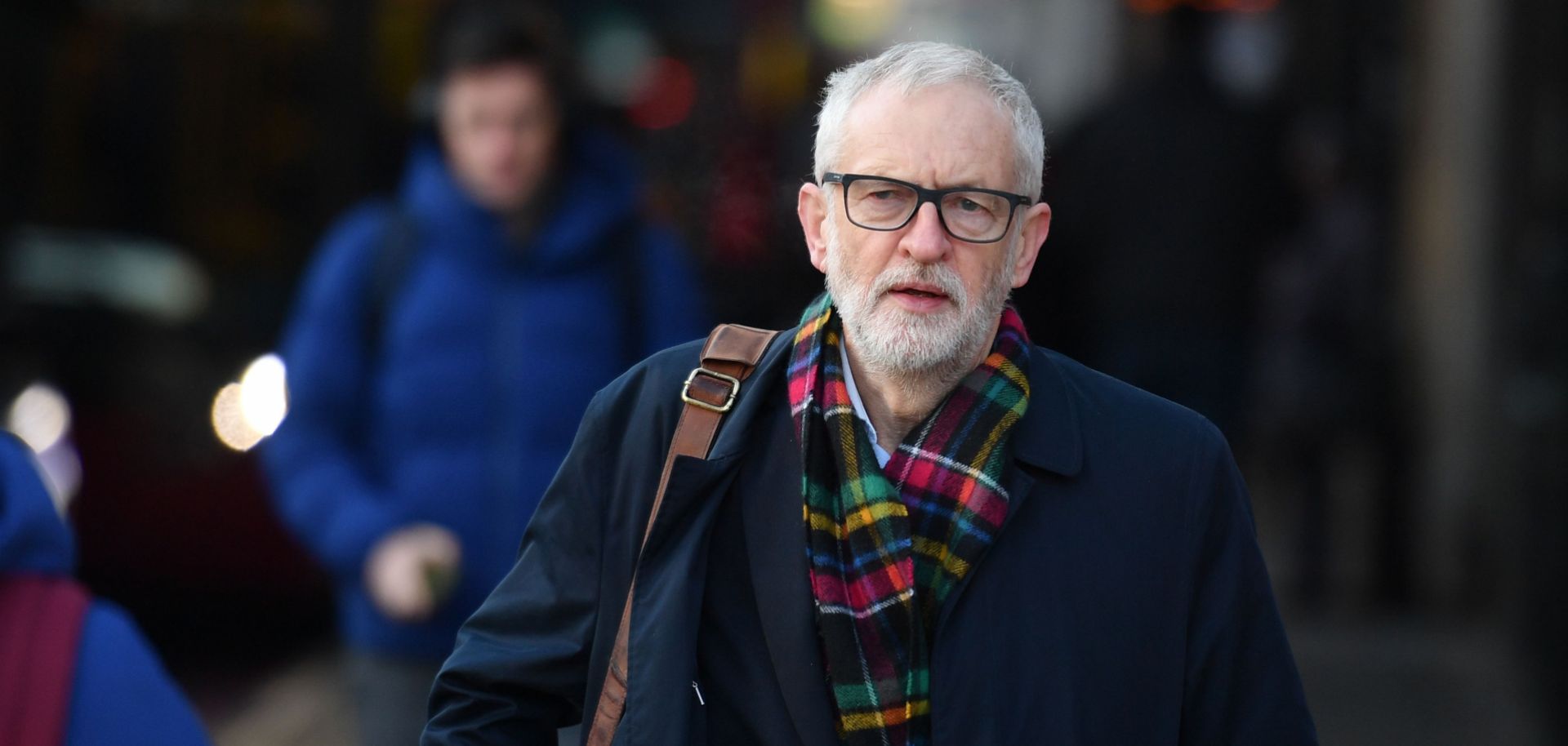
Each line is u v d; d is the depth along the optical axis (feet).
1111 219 56.59
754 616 23.30
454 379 37.29
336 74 102.58
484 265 37.68
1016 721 22.39
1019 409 23.17
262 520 69.72
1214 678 23.39
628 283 38.29
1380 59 97.45
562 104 37.81
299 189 100.32
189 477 70.03
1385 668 69.92
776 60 163.22
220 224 94.73
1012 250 23.26
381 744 37.14
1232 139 56.24
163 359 74.13
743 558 23.45
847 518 22.75
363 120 103.45
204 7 96.07
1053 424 23.35
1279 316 82.79
